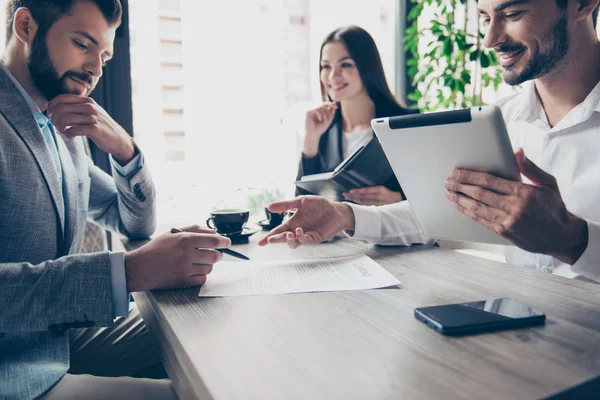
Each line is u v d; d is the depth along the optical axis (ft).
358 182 4.80
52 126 3.34
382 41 8.27
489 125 2.19
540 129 4.06
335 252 3.34
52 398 2.35
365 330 1.81
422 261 3.01
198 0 6.76
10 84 2.81
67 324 2.19
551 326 1.82
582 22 3.51
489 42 3.53
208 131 7.03
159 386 2.52
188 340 1.73
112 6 3.19
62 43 3.08
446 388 1.32
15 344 2.51
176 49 6.72
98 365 3.62
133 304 4.19
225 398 1.29
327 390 1.33
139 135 6.62
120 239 4.22
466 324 1.76
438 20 7.32
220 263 3.00
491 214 2.40
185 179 6.98
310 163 6.84
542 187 2.26
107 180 4.37
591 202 3.70
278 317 1.98
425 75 7.44
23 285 2.16
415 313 1.94
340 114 6.89
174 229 2.73
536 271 2.73
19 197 2.64
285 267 2.87
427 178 2.74
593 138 3.68
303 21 7.50
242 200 7.33
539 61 3.44
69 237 3.11
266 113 7.34
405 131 2.57
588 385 1.35
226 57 7.02
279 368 1.48
